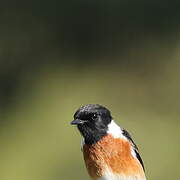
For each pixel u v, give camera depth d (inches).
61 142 669.3
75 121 372.2
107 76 734.5
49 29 751.7
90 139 372.2
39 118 703.1
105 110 375.2
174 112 689.6
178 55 727.1
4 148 689.0
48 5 751.7
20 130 700.7
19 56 745.6
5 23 748.6
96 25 749.9
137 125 675.4
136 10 744.3
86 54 749.3
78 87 729.0
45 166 659.4
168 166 631.8
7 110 724.7
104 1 747.4
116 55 740.7
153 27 738.2
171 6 741.3
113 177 369.7
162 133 663.8
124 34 743.1
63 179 649.6
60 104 709.3
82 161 650.8
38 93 732.7
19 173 663.8
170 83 713.6
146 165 632.4
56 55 749.9
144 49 736.3
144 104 703.1
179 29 737.6
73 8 749.9
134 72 733.3
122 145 369.1
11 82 738.2
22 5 750.5
